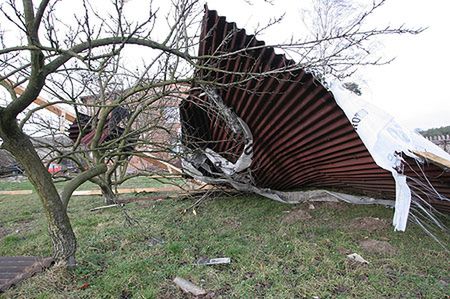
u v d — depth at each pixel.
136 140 5.56
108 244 4.40
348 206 5.98
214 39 4.34
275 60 4.05
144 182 11.17
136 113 5.57
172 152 5.49
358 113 3.70
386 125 4.00
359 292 2.95
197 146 6.16
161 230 4.98
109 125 6.29
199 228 5.03
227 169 6.07
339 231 4.60
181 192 7.98
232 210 6.06
